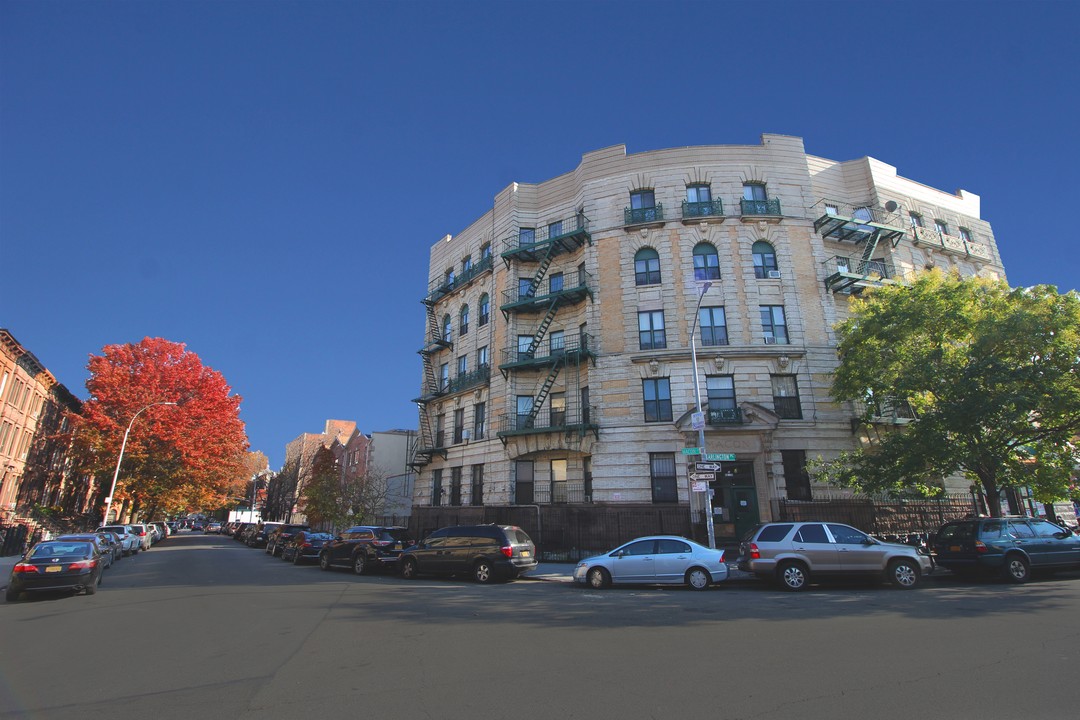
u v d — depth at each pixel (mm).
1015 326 16656
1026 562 14359
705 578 14750
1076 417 16828
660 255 26844
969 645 7578
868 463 19562
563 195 30672
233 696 6117
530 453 26969
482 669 6969
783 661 7004
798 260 26531
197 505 51719
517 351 28969
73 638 9250
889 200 28594
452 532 18516
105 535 25359
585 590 15023
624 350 25781
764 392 24453
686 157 28156
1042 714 5070
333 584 16891
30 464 42219
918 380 18000
